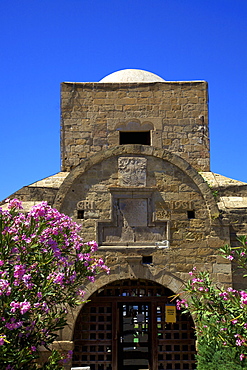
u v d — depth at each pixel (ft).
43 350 47.01
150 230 50.49
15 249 31.24
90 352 49.37
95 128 63.57
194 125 63.82
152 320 49.88
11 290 29.17
